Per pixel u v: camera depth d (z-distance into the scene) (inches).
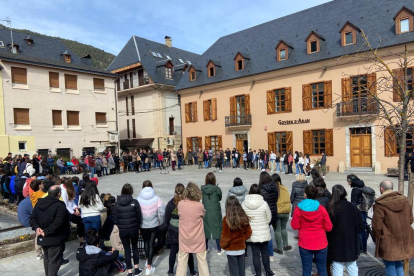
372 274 198.2
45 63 956.0
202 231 187.6
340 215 162.4
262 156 885.8
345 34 781.9
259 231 184.2
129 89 1347.2
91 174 805.2
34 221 187.0
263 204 187.5
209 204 230.4
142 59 1334.9
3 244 255.4
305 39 881.5
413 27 676.7
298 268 214.4
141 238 241.9
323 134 828.0
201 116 1135.0
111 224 245.0
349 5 880.3
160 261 237.0
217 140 1090.1
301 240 166.6
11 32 1065.5
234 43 1157.7
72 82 1038.4
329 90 798.5
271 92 925.8
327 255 166.4
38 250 239.8
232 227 167.3
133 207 199.8
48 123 968.9
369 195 220.1
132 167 941.2
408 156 577.6
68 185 260.4
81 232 269.9
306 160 737.6
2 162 575.2
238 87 1016.9
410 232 162.7
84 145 1059.9
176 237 200.2
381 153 722.8
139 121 1358.3
